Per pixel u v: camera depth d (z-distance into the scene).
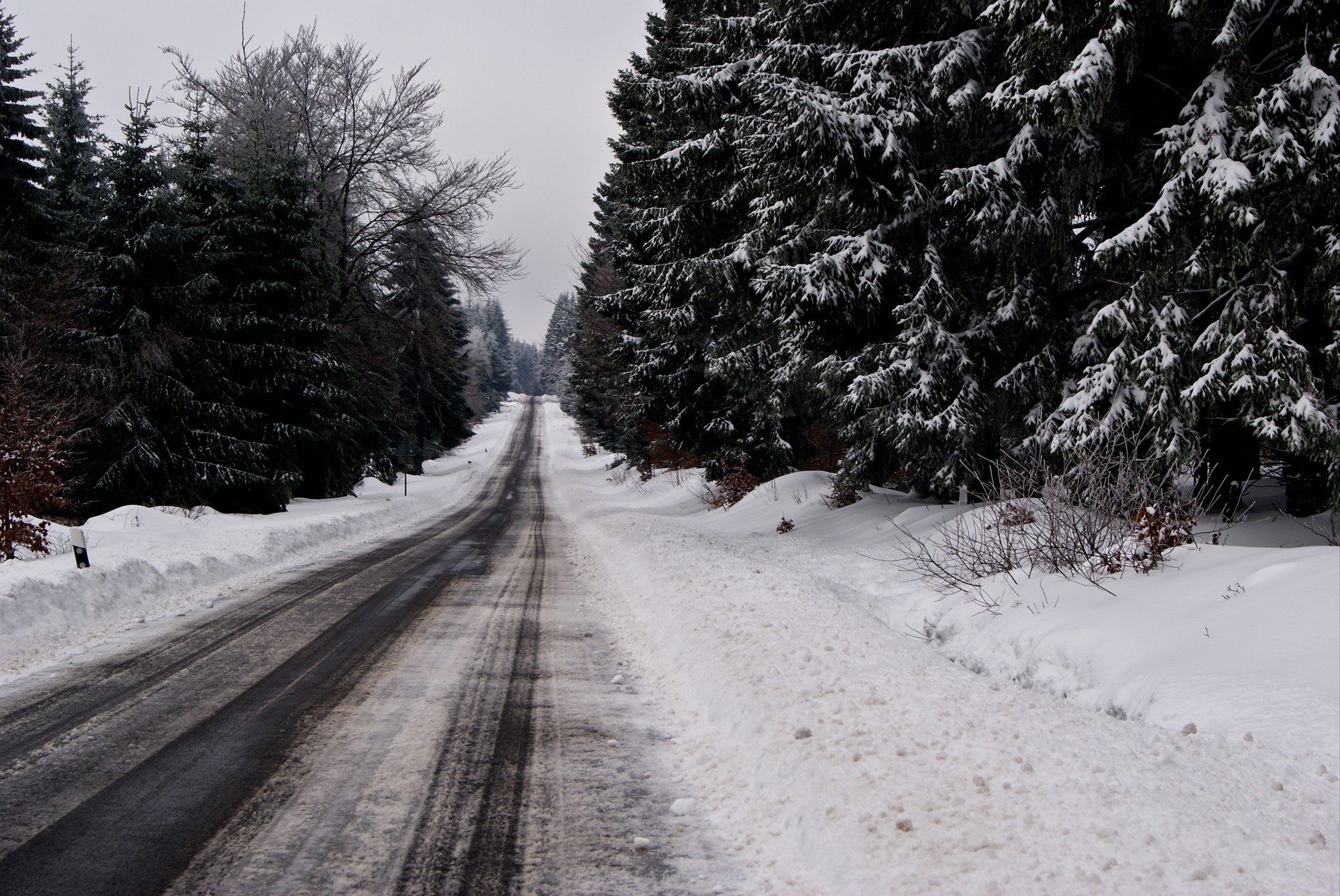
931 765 3.53
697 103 16.12
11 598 7.25
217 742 4.45
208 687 5.61
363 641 7.15
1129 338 9.01
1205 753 3.58
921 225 12.38
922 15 12.70
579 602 9.41
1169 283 9.33
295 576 11.35
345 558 13.77
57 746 4.37
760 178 13.42
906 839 2.90
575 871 3.06
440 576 11.52
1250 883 2.47
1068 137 10.14
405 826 3.44
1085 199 10.95
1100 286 11.42
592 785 3.92
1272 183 7.95
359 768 4.10
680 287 18.03
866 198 11.37
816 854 3.04
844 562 11.09
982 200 10.41
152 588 9.47
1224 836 2.77
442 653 6.69
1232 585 5.66
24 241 23.64
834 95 11.49
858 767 3.55
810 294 11.87
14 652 6.58
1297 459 9.42
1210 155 8.16
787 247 13.52
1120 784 3.21
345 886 2.91
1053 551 7.38
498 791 3.83
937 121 11.44
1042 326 11.22
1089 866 2.61
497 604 9.17
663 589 8.91
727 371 16.94
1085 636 5.77
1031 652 6.05
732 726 4.54
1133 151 10.91
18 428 11.88
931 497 14.47
